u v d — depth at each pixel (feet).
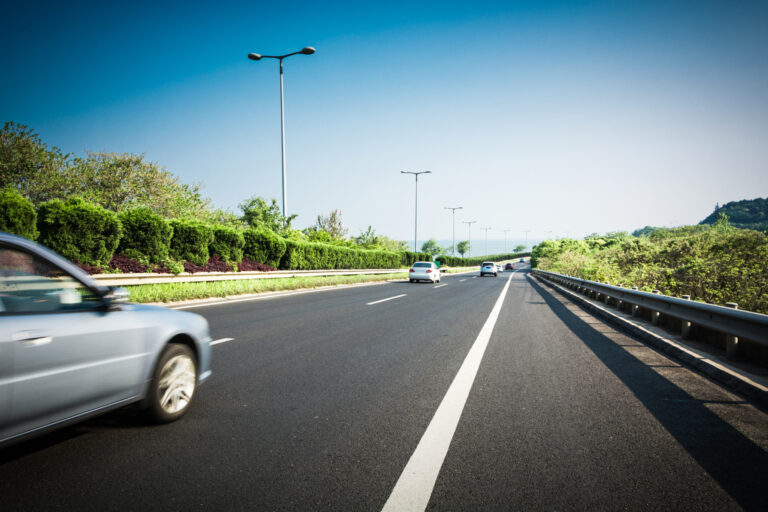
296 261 86.89
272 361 18.74
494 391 14.70
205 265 62.69
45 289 9.04
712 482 8.58
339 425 11.53
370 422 11.76
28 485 8.20
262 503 7.73
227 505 7.66
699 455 9.79
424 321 31.78
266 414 12.31
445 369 17.67
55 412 8.60
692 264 47.75
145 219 52.16
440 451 9.96
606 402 13.52
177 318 12.12
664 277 50.21
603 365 18.51
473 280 109.60
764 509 7.64
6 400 7.70
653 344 23.04
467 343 23.40
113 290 10.05
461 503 7.78
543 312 38.65
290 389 14.71
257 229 77.51
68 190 67.15
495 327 29.32
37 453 9.60
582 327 29.68
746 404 13.34
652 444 10.37
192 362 12.46
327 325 29.14
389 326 29.09
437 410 12.75
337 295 54.08
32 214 38.99
